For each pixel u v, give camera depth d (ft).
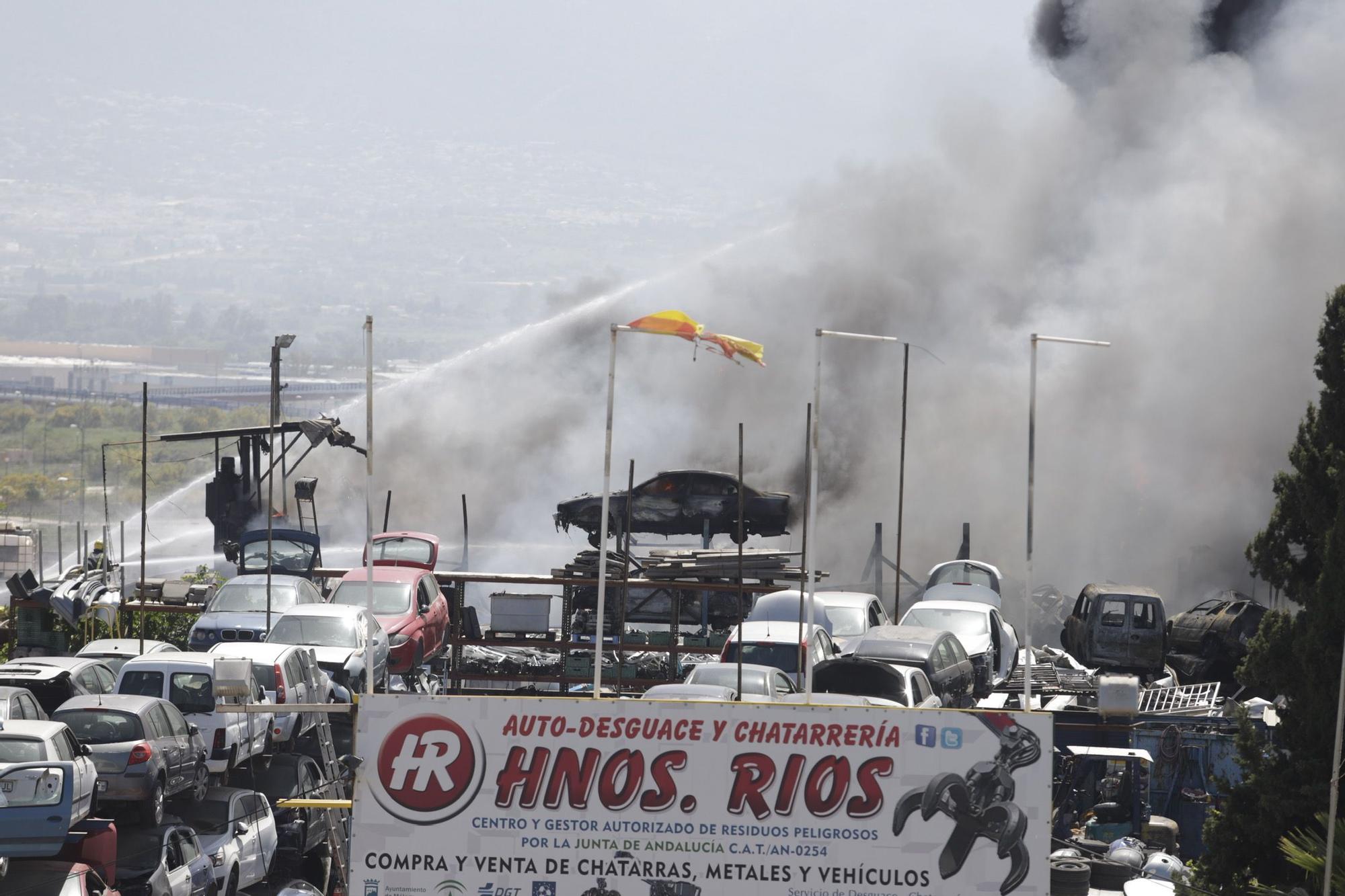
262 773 303.48
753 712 184.55
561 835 184.14
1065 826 305.32
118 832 243.60
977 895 183.21
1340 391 231.71
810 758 184.24
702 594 419.54
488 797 184.34
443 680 419.33
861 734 184.14
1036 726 183.83
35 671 294.46
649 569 412.16
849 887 183.52
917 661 315.17
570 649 415.23
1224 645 436.35
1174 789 326.44
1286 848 207.21
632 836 184.03
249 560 447.01
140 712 252.01
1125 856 276.21
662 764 184.44
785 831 183.83
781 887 183.62
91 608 418.72
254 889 289.53
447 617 413.80
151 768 247.29
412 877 184.03
